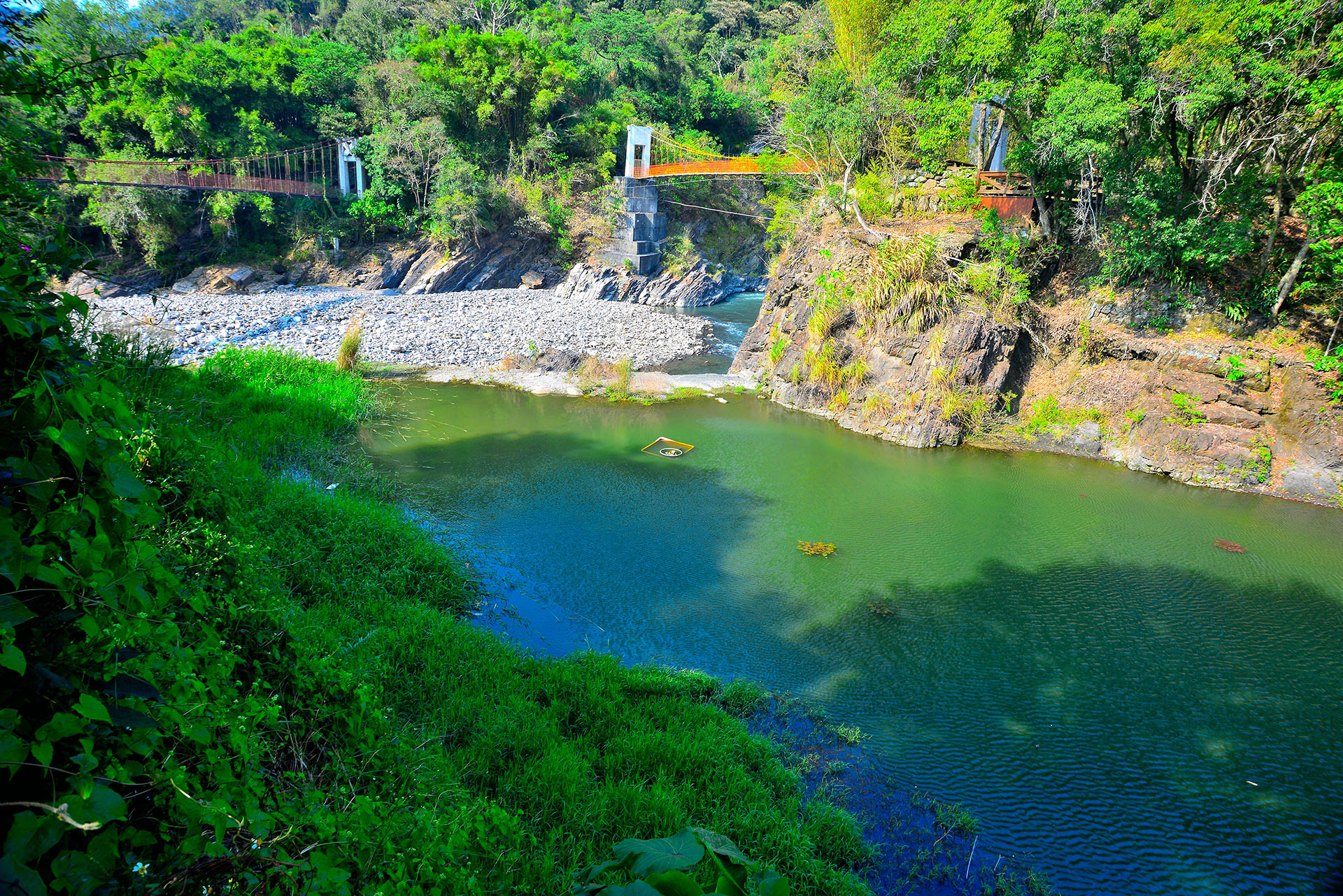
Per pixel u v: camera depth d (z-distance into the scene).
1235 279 18.47
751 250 59.31
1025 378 20.02
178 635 2.61
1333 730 8.97
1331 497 16.02
